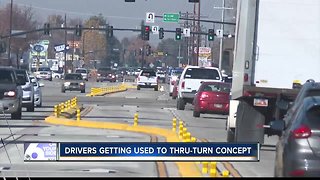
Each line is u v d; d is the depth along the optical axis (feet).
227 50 226.58
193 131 251.19
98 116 307.37
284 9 175.01
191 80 373.61
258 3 175.22
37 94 366.22
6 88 261.44
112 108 377.30
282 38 175.11
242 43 180.04
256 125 179.73
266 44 175.22
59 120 261.44
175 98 505.25
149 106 417.49
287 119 113.80
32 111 327.67
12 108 262.06
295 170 99.19
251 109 180.04
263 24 175.22
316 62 174.81
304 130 99.76
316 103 102.42
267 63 175.42
